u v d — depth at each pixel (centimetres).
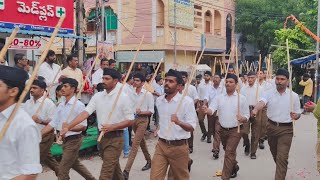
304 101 1820
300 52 2388
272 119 648
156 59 2319
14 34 278
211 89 1005
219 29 2903
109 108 531
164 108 519
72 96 586
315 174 752
